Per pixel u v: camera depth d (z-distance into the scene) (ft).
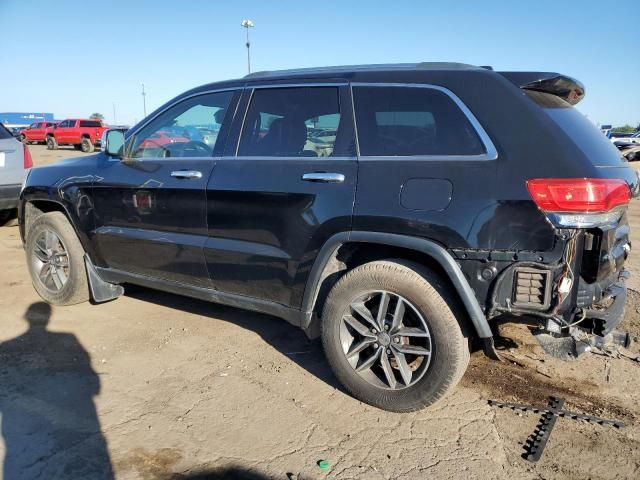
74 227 14.70
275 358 12.67
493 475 8.61
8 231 25.77
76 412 10.13
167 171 12.69
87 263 14.76
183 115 13.02
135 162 13.50
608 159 9.41
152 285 13.70
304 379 11.68
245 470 8.61
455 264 9.10
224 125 12.21
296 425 9.92
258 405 10.58
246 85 12.16
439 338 9.55
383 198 9.65
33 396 10.64
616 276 10.30
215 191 11.71
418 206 9.34
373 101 10.38
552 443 9.45
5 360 12.14
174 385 11.28
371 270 10.02
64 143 104.68
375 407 10.53
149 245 13.08
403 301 9.83
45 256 15.70
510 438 9.61
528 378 11.77
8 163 22.17
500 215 8.76
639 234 28.48
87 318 14.80
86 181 14.19
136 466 8.63
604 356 12.85
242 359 12.58
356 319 10.55
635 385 11.51
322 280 10.74
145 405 10.47
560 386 11.44
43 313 15.06
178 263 12.68
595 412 10.46
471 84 9.59
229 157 11.89
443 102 9.71
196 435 9.52
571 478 8.58
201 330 14.20
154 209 12.89
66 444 9.12
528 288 8.73
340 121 10.61
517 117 9.11
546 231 8.52
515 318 9.56
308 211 10.43
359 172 10.04
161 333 13.93
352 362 10.56
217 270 12.00
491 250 8.84
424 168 9.46
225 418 10.09
